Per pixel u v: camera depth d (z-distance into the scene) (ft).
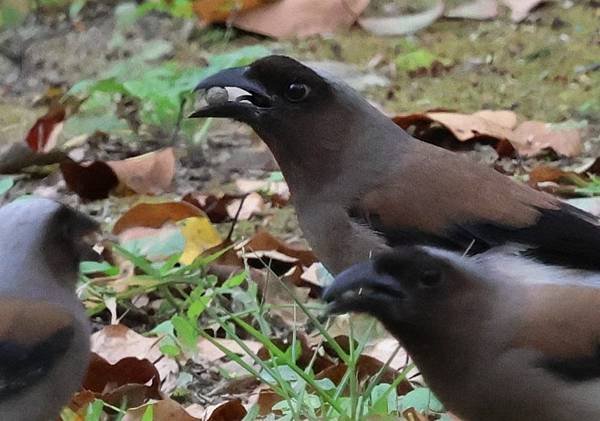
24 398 32.32
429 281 31.17
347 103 39.29
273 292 43.27
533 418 31.63
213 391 38.81
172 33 64.18
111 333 40.73
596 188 48.55
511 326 31.24
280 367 38.06
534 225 38.40
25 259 32.63
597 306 31.35
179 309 41.73
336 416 35.22
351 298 31.35
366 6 64.23
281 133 39.58
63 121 55.62
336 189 39.27
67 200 51.11
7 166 53.16
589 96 57.62
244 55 55.21
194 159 53.67
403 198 38.65
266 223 48.78
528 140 53.42
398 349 36.86
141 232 46.50
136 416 36.11
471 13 64.75
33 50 63.46
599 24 63.72
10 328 32.09
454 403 32.14
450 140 54.03
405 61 60.64
